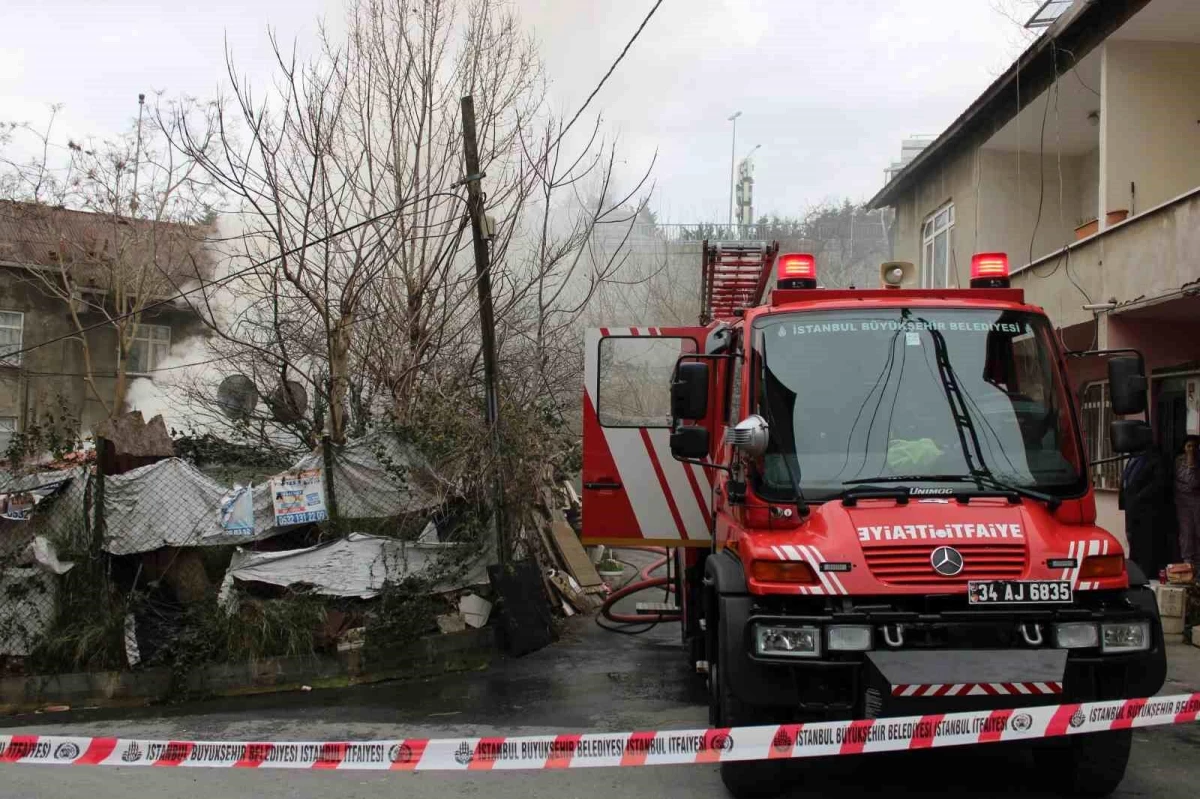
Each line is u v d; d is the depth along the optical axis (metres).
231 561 9.40
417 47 12.63
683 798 5.38
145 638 8.93
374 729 7.33
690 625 8.06
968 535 4.90
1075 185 16.06
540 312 13.05
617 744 4.76
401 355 12.09
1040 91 13.76
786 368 5.73
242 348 13.34
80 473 9.26
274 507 9.59
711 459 7.55
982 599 4.75
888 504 5.15
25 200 23.64
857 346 5.76
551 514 13.35
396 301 12.30
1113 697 4.91
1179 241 9.99
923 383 5.63
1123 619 4.80
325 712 8.03
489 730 7.14
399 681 9.24
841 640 4.72
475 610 9.98
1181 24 11.64
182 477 9.37
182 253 24.05
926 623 4.73
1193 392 11.22
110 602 9.04
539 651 10.13
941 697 4.52
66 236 25.27
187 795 5.73
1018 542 4.88
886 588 4.78
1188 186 12.09
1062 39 12.90
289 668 9.09
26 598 8.95
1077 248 12.21
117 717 8.24
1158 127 12.10
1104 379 13.21
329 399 11.73
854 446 5.45
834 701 4.84
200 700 8.83
